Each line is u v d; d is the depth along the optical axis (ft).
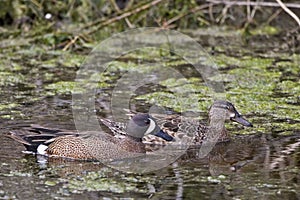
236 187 43.62
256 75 75.66
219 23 101.76
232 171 46.75
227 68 79.41
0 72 76.89
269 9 99.45
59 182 44.47
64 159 49.24
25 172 46.19
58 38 90.43
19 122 57.11
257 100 64.95
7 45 90.74
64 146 49.93
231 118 55.93
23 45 90.33
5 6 98.68
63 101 64.75
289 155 49.85
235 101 64.59
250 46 92.63
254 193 42.57
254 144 52.85
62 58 84.99
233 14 100.89
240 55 86.94
